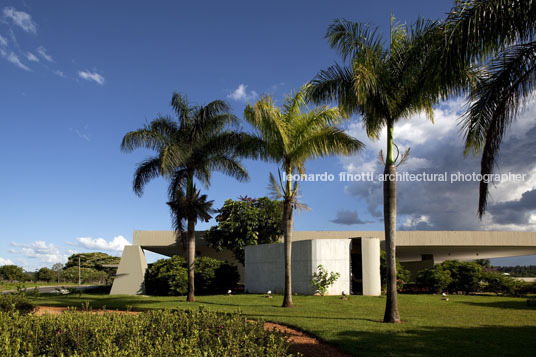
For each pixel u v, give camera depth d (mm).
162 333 4539
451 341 6977
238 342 4055
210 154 16422
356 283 18594
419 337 7355
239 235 25906
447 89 9000
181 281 21109
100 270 56281
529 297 17359
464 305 13000
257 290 20938
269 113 12398
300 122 13336
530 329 8172
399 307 12305
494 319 9664
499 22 6402
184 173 16188
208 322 4914
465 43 6637
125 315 5504
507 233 25703
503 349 6352
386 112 10133
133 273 23219
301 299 15188
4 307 9289
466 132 7594
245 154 14375
